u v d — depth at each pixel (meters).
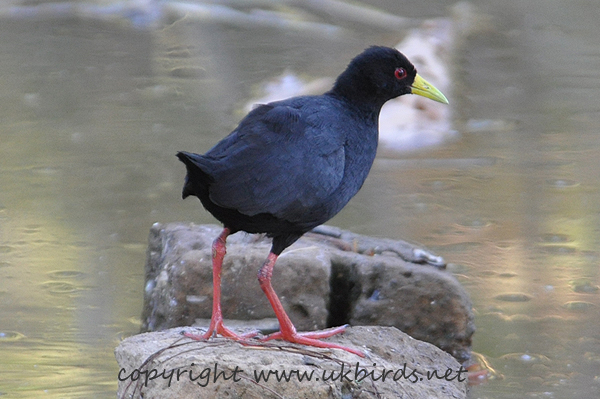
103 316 10.20
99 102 18.19
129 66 20.83
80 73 20.17
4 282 10.98
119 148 15.57
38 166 14.75
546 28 24.92
